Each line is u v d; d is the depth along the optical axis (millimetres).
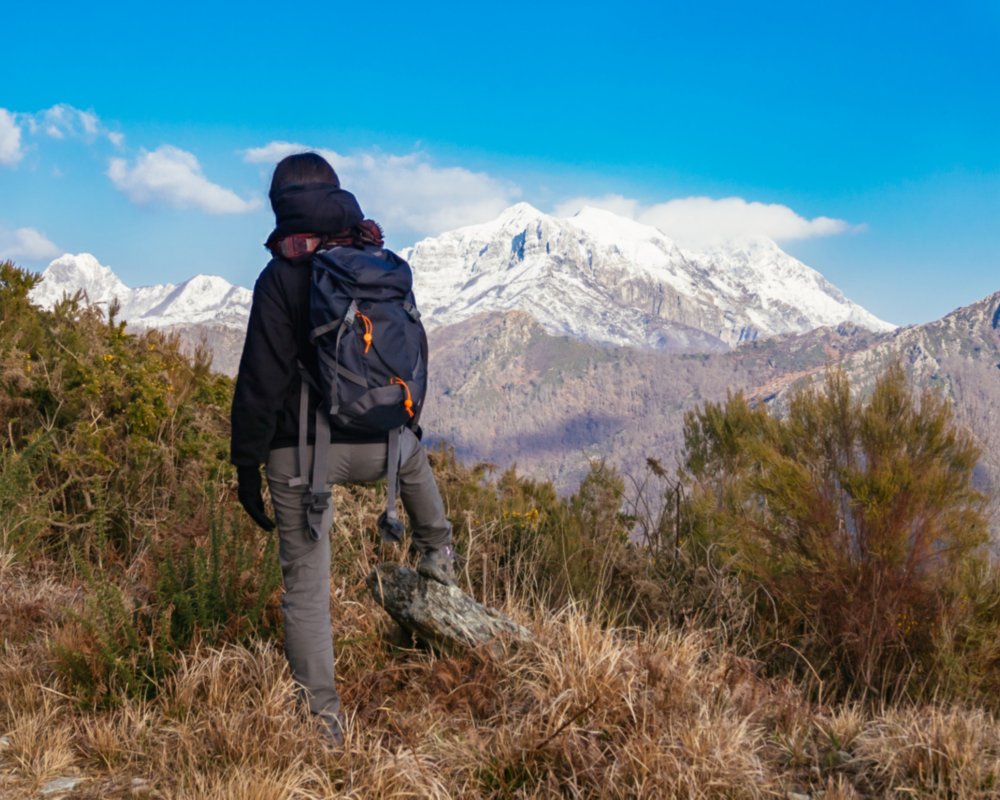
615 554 4488
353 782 2369
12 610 3297
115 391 4750
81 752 2498
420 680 3021
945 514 4316
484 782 2451
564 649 2984
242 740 2475
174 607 3105
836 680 4027
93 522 4082
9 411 4562
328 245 2650
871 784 2584
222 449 4902
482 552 4258
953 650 4102
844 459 4629
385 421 2562
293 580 2746
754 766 2533
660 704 2730
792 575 4461
